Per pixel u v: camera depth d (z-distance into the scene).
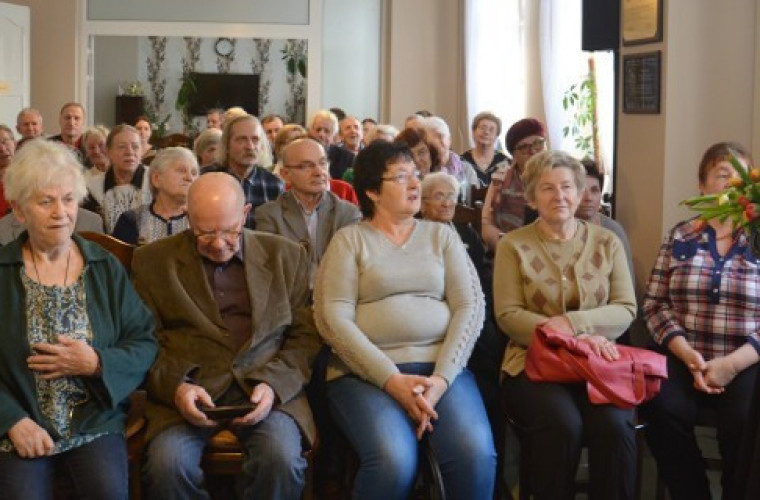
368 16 10.90
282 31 10.81
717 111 4.45
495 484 3.53
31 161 2.73
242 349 3.04
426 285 3.26
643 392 3.16
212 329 3.05
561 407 3.15
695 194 4.46
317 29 10.80
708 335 3.48
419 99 10.47
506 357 3.43
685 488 3.40
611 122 7.58
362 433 2.99
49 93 10.50
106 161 6.05
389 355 3.19
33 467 2.67
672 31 4.39
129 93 13.62
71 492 2.78
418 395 3.02
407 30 10.42
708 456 4.16
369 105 10.96
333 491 3.32
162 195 4.09
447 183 3.98
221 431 3.00
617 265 3.50
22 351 2.73
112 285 2.90
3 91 9.88
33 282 2.79
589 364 3.17
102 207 5.01
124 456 2.79
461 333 3.21
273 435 2.90
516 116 9.64
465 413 3.08
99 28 10.63
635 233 4.64
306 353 3.13
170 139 9.16
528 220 4.32
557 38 8.47
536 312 3.43
